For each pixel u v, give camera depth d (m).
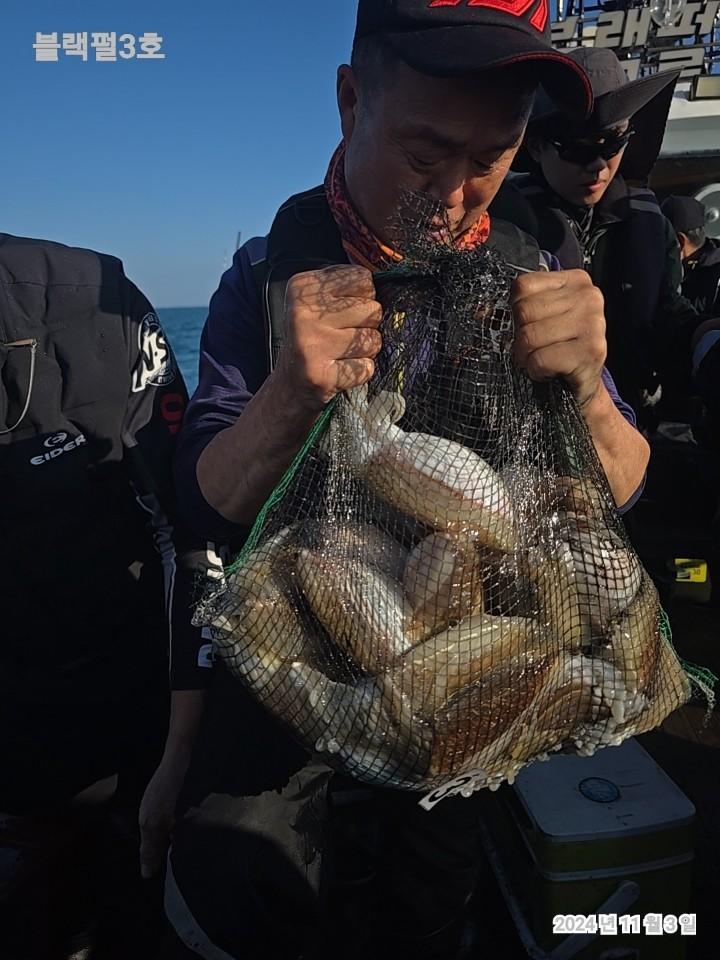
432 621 1.08
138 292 1.86
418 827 1.65
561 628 1.11
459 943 1.87
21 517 1.71
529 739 1.10
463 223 1.38
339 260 1.43
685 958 1.89
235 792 1.45
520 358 1.10
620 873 1.81
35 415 1.67
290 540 1.20
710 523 3.41
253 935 1.41
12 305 1.67
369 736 1.07
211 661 1.64
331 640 1.12
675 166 4.45
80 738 1.88
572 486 1.18
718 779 2.48
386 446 1.14
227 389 1.47
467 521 1.10
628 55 4.23
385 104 1.23
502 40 1.14
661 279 2.70
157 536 1.80
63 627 1.79
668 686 1.23
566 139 2.43
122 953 1.83
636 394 2.81
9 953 1.74
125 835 1.97
